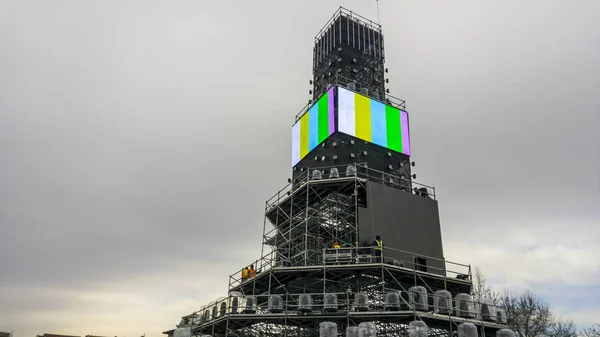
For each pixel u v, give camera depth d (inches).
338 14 2288.4
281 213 1936.5
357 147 1879.9
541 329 2422.5
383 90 2209.6
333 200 1780.3
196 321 1697.8
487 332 1462.8
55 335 3176.7
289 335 1624.0
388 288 1579.7
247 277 1748.3
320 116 1995.6
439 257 1705.2
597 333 2500.0
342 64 2151.8
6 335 2815.0
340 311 1392.7
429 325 1427.2
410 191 1914.4
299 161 2043.6
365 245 1582.2
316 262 1681.8
